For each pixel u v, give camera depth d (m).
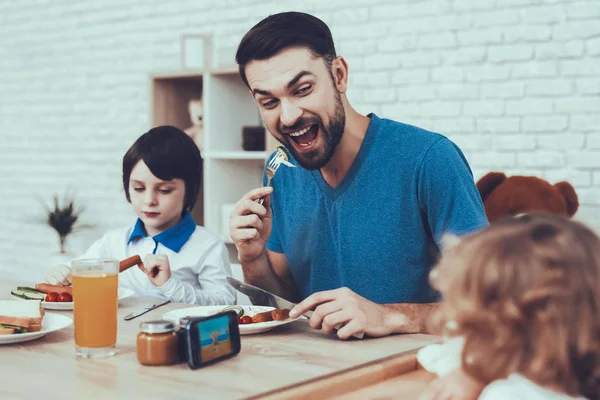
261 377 1.09
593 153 2.94
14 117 4.95
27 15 4.84
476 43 3.21
